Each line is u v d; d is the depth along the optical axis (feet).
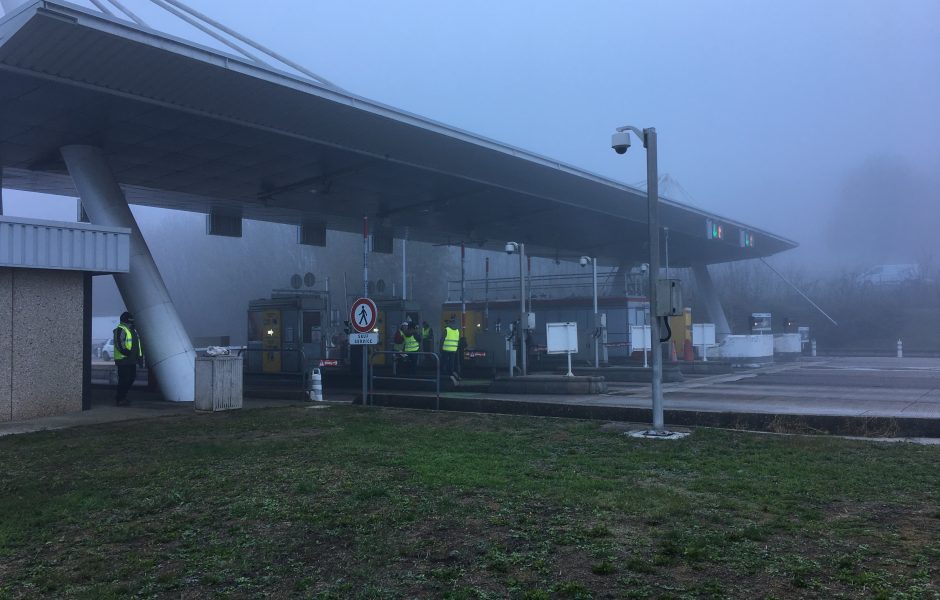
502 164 79.30
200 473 28.22
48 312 49.14
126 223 63.41
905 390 60.59
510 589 15.55
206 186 85.20
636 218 107.14
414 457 30.45
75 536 20.57
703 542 18.10
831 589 15.05
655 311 36.83
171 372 59.47
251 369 97.91
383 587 15.94
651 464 28.25
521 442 34.35
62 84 50.42
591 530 19.31
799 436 35.42
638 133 38.06
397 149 70.85
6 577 17.29
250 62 53.16
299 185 84.17
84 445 35.73
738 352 100.58
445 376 77.71
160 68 50.72
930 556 16.93
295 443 34.83
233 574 17.03
